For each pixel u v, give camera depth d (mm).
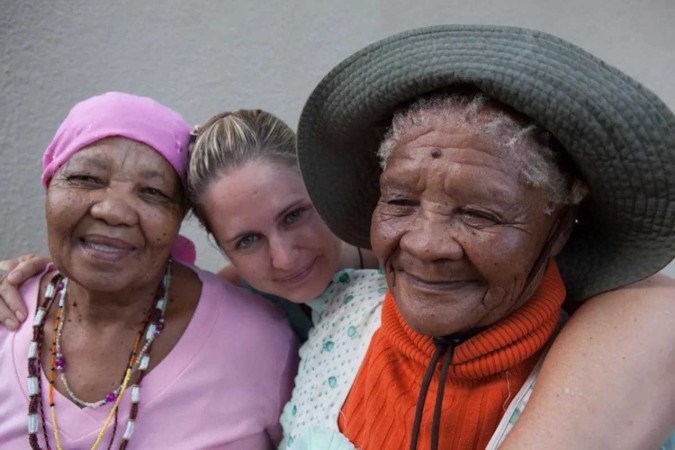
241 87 1590
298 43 1557
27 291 1098
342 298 1008
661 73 1429
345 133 822
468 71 647
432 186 672
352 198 912
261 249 979
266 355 1062
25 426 1006
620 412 647
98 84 1618
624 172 666
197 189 966
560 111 631
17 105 1618
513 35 650
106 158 927
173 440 1006
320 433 873
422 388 732
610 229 749
